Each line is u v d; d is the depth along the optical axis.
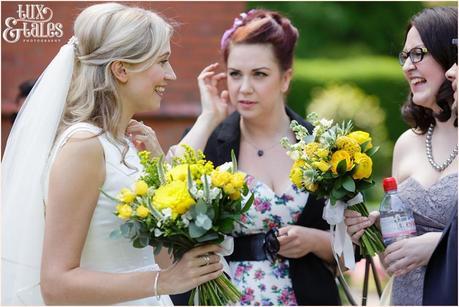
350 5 19.27
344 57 19.12
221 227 4.96
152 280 5.07
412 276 5.76
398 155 6.23
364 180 5.61
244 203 5.52
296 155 5.70
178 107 12.48
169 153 6.87
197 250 5.05
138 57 5.34
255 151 6.82
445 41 5.73
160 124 12.48
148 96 5.43
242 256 6.55
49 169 5.26
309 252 6.55
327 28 19.11
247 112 6.69
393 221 5.54
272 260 6.45
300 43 19.00
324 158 5.58
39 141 5.38
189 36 12.68
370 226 5.81
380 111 16.95
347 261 5.80
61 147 5.18
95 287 5.03
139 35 5.36
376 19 19.34
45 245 5.08
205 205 4.85
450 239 5.10
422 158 5.98
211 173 5.00
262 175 6.72
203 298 5.33
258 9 6.96
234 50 6.70
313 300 6.52
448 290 5.08
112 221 5.28
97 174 5.18
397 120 16.89
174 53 12.61
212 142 6.94
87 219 5.15
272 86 6.68
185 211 4.89
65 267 5.04
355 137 5.64
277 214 6.55
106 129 5.33
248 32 6.68
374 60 17.89
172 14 12.60
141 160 5.19
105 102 5.37
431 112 6.02
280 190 6.64
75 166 5.11
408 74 5.92
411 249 5.41
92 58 5.37
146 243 4.92
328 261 6.68
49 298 5.04
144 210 4.84
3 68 12.21
